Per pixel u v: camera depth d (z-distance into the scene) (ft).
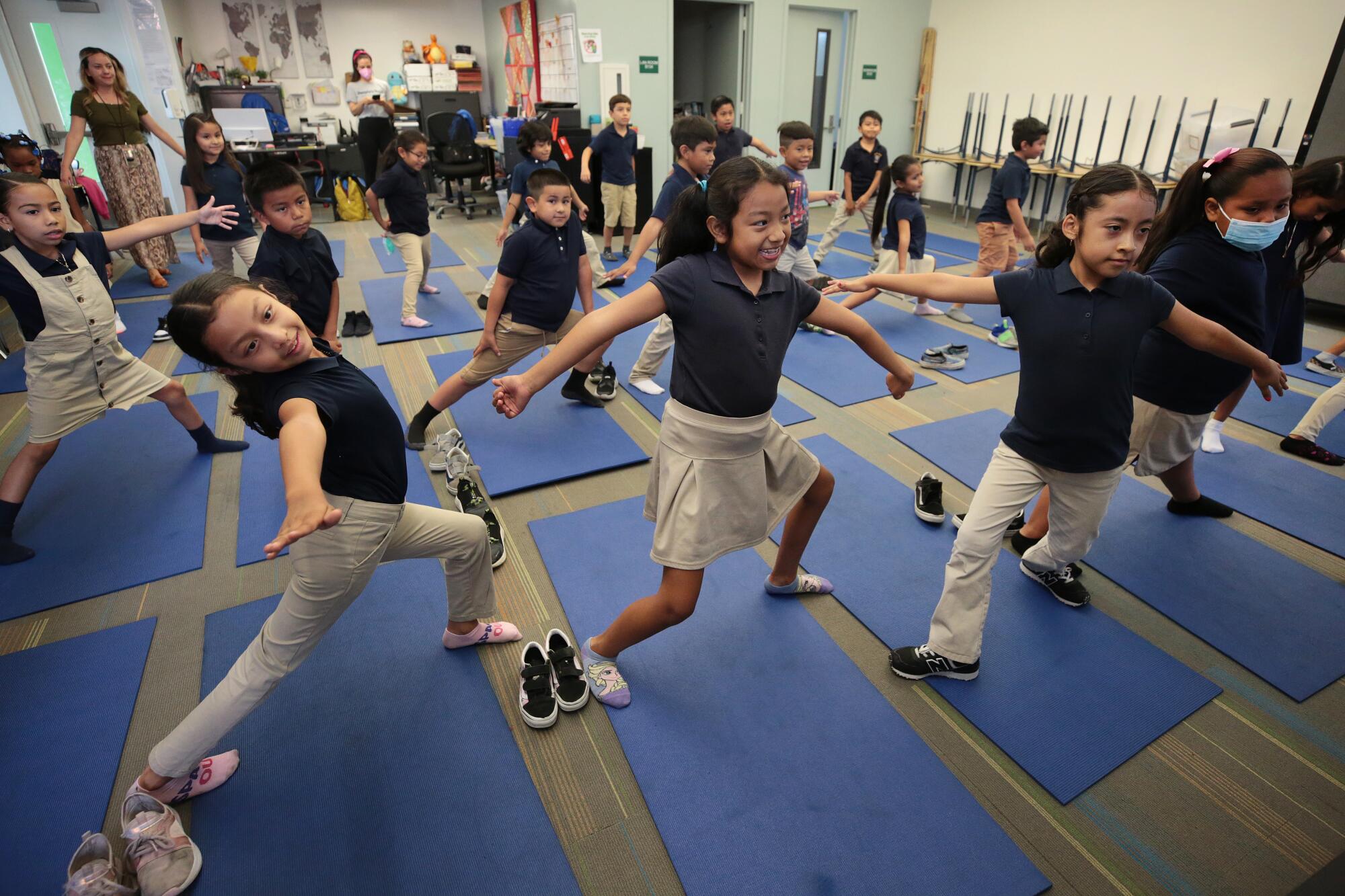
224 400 11.43
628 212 20.74
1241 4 18.45
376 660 6.31
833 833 4.89
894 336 14.73
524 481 9.04
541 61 25.89
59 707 5.77
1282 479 9.31
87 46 21.52
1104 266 5.08
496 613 6.93
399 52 30.55
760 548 7.89
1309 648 6.52
